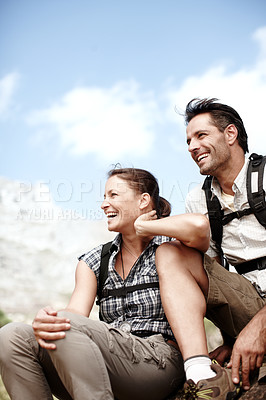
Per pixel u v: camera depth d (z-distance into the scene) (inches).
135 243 101.0
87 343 79.8
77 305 96.7
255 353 85.8
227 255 108.7
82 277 100.2
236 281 98.5
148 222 92.7
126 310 96.7
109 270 98.7
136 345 86.7
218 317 97.6
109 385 79.3
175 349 92.9
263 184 104.3
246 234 105.5
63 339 79.1
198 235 90.0
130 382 85.9
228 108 111.8
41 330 79.7
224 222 108.4
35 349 85.0
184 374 92.9
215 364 83.8
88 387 77.9
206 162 110.6
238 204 107.3
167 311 88.5
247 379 85.1
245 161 108.2
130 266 100.1
